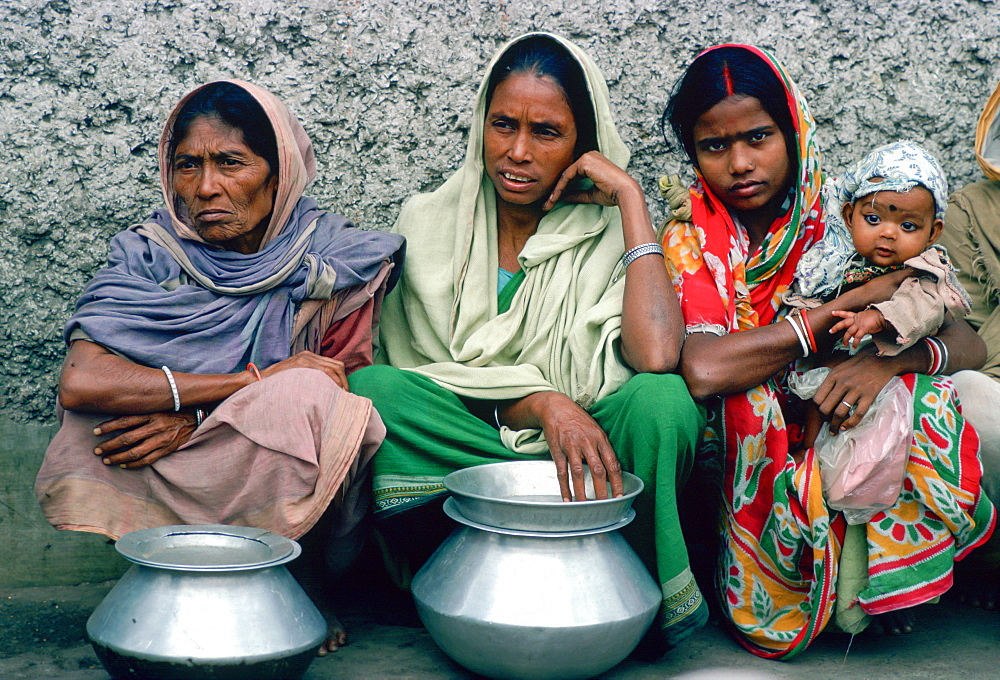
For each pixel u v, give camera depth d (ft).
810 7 10.53
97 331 7.56
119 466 7.52
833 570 7.62
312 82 9.94
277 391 7.26
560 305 8.66
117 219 9.65
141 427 7.50
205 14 9.70
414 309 8.95
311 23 9.89
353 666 7.35
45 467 7.47
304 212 8.58
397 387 7.77
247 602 6.25
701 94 8.31
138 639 6.08
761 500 7.88
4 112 9.37
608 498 7.22
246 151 7.95
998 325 9.36
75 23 9.45
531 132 8.52
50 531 9.34
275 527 7.31
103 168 9.59
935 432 7.52
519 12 10.20
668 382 7.59
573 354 8.44
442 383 8.41
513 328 8.64
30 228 9.46
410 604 8.82
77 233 9.57
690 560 9.27
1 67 9.36
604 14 10.30
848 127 10.66
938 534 7.57
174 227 8.21
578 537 6.88
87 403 7.36
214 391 7.54
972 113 10.78
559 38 8.64
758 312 8.64
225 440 7.41
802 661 7.66
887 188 7.57
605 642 6.75
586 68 8.64
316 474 7.21
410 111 10.13
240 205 8.00
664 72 10.41
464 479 7.53
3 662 7.34
